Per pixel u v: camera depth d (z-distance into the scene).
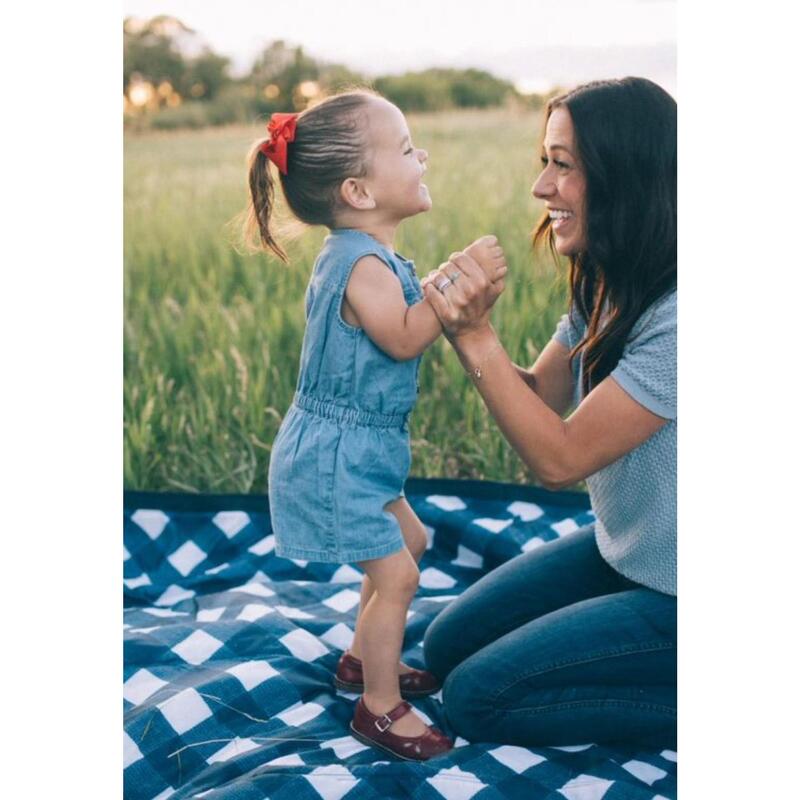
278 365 3.51
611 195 1.89
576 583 2.22
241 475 3.20
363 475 2.03
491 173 4.83
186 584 2.75
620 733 2.00
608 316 2.03
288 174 2.05
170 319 3.63
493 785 1.85
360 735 2.05
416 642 2.44
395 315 1.95
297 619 2.48
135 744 2.02
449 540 2.89
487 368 1.92
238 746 2.04
